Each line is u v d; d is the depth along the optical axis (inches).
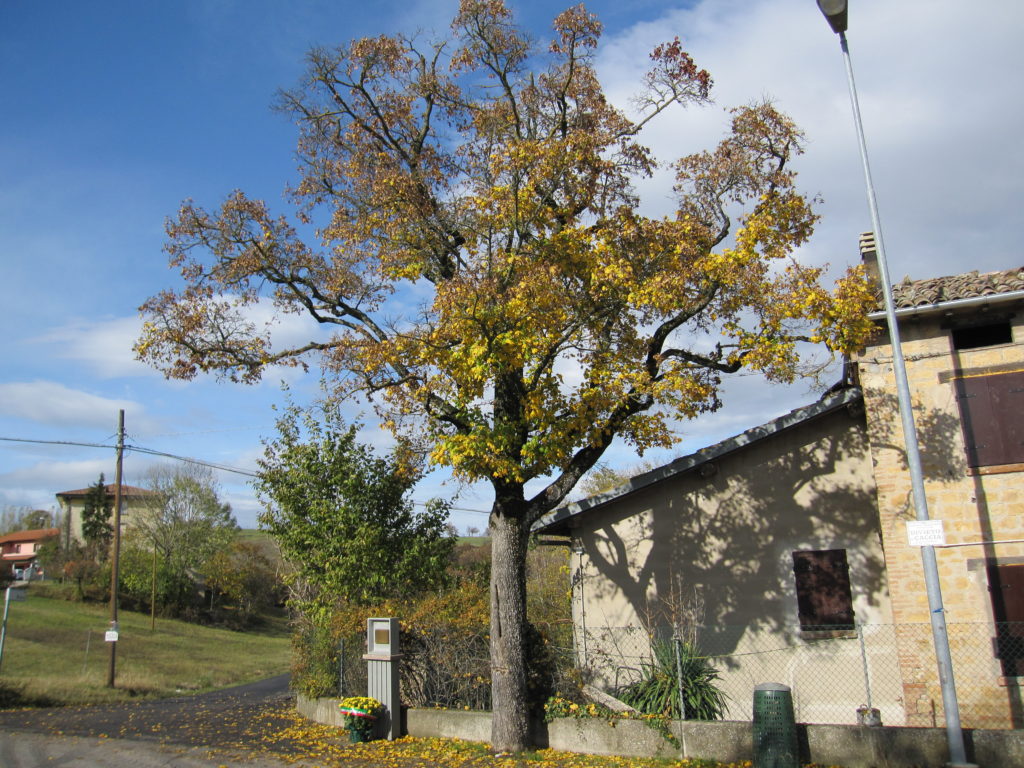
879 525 534.6
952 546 449.1
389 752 456.4
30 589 2127.2
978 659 435.8
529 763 410.0
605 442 477.1
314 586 787.4
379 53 518.9
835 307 426.9
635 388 451.5
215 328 519.2
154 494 2341.3
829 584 536.4
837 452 555.5
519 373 475.8
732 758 397.4
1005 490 445.7
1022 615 431.5
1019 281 454.0
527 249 466.9
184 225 510.9
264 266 514.3
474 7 483.5
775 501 561.9
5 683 911.7
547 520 593.9
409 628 531.8
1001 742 351.3
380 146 535.8
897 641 454.9
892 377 482.9
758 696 382.0
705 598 562.3
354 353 501.4
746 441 553.6
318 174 540.4
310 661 633.0
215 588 2385.6
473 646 512.4
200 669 1433.3
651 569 580.7
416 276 506.3
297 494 762.8
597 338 481.1
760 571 553.9
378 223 498.0
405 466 565.3
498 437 439.5
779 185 472.4
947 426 464.1
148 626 1982.0
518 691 444.5
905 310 464.8
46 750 522.9
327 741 501.7
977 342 501.4
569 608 727.1
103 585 2170.3
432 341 449.7
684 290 443.2
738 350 471.8
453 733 481.1
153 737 565.6
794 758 369.1
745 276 440.8
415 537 777.6
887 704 505.4
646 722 420.5
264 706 757.3
